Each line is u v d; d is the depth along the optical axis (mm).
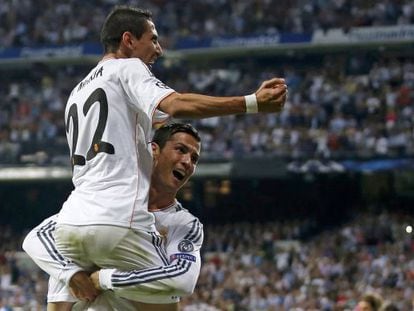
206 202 41875
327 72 42656
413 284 28500
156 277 5836
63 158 40875
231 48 44625
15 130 42938
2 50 47562
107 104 5824
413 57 43531
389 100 39312
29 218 43594
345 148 37844
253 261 34312
